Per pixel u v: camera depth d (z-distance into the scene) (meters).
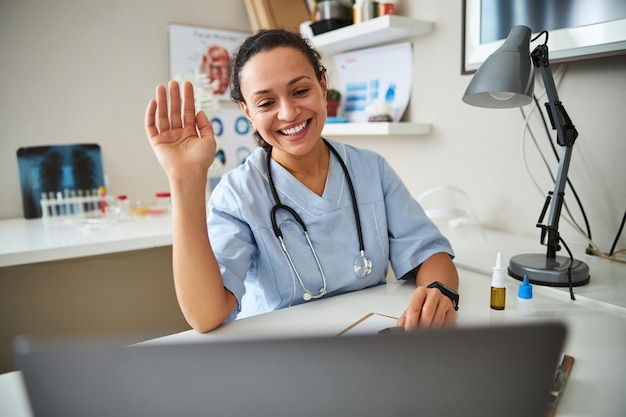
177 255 0.90
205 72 2.31
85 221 1.83
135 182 2.19
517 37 1.06
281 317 0.95
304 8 2.36
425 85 1.83
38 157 1.95
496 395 0.38
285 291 1.07
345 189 1.16
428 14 1.78
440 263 1.14
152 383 0.36
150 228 1.71
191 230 0.90
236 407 0.37
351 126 1.92
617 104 1.31
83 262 2.00
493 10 1.48
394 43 1.92
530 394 0.38
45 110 1.95
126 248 1.55
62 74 1.97
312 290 1.08
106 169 2.11
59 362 0.36
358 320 0.93
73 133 2.02
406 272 1.17
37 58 1.92
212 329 0.90
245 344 0.36
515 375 0.37
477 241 1.49
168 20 2.20
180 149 0.94
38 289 1.92
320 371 0.36
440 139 1.80
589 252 1.34
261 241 1.05
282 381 0.36
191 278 0.89
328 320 0.93
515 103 1.11
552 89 1.08
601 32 1.24
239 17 2.41
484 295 1.05
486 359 0.37
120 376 0.36
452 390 0.37
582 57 1.28
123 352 0.35
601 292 1.03
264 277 1.08
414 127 1.79
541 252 1.35
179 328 2.26
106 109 2.09
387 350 0.36
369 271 1.13
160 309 2.21
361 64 2.10
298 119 1.03
